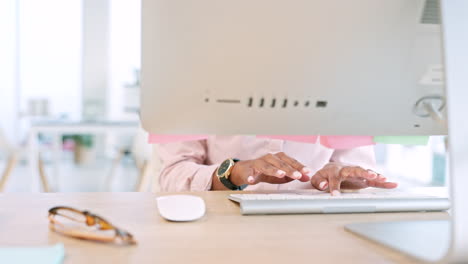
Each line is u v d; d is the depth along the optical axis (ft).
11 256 1.58
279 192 3.06
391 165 18.35
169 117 2.17
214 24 2.06
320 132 2.27
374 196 2.66
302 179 2.89
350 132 2.30
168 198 2.36
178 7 2.05
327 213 2.43
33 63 19.93
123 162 19.47
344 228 2.12
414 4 2.13
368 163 4.03
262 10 2.06
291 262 1.64
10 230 2.01
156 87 2.13
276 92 2.16
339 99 2.21
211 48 2.08
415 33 2.17
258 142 4.10
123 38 20.59
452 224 1.47
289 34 2.09
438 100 2.27
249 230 2.08
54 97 20.22
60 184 15.12
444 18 1.59
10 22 19.51
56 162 15.01
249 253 1.74
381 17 2.12
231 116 2.18
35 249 1.66
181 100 2.14
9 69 19.60
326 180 2.98
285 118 2.21
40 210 2.39
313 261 1.65
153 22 2.07
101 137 19.42
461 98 1.56
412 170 16.56
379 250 1.78
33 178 11.38
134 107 17.63
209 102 2.15
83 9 20.20
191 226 2.13
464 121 1.54
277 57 2.11
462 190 1.48
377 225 2.10
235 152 4.07
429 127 2.35
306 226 2.16
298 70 2.14
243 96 2.15
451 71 1.57
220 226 2.14
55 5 19.97
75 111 20.47
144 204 2.59
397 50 2.18
